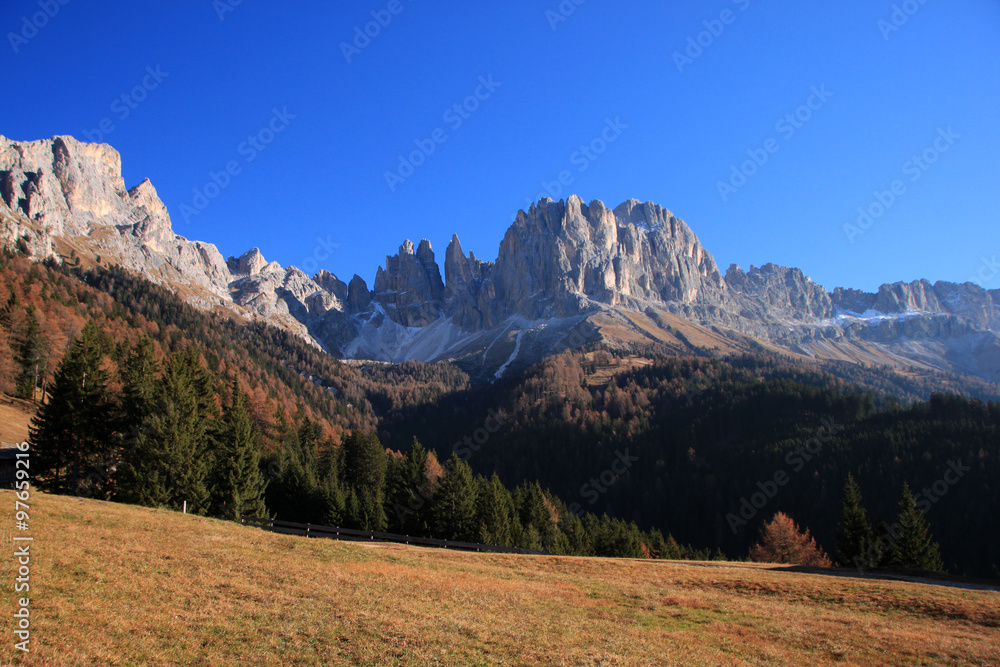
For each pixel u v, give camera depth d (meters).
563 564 46.53
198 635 21.36
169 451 54.47
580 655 23.12
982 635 30.14
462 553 48.22
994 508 131.38
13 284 130.38
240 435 63.09
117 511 40.09
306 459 101.56
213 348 199.75
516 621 27.28
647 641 25.94
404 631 24.02
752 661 24.34
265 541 39.62
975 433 158.25
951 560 125.25
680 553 121.38
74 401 55.97
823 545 138.88
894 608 35.78
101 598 23.23
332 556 38.31
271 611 24.84
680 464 184.88
